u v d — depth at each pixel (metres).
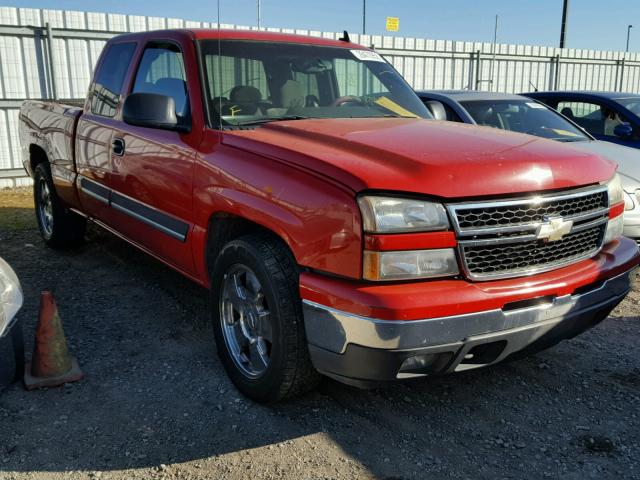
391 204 2.53
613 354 3.87
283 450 2.82
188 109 3.71
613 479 2.64
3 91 10.07
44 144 5.73
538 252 2.80
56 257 5.86
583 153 3.18
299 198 2.76
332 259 2.62
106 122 4.61
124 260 5.73
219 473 2.65
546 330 2.82
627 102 7.90
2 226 7.15
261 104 3.77
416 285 2.55
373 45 13.35
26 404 3.16
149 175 3.96
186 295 4.83
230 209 3.17
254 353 3.17
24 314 4.41
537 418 3.12
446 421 3.08
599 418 3.13
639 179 5.25
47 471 2.65
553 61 16.41
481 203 2.62
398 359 2.51
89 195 4.95
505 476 2.66
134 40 4.58
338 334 2.60
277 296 2.86
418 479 2.63
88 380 3.43
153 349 3.85
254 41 4.05
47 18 10.15
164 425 3.01
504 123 6.82
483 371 3.62
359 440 2.91
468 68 14.96
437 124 3.64
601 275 3.02
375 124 3.54
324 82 4.14
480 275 2.65
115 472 2.65
